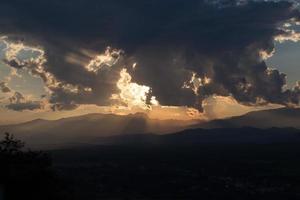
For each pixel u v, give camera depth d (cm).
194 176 14338
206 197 10631
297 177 14262
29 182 4234
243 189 11844
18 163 4350
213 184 12675
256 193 11256
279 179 13888
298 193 11244
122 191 10912
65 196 4550
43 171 4372
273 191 11569
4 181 4172
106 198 9400
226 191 11538
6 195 4156
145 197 10388
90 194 9606
